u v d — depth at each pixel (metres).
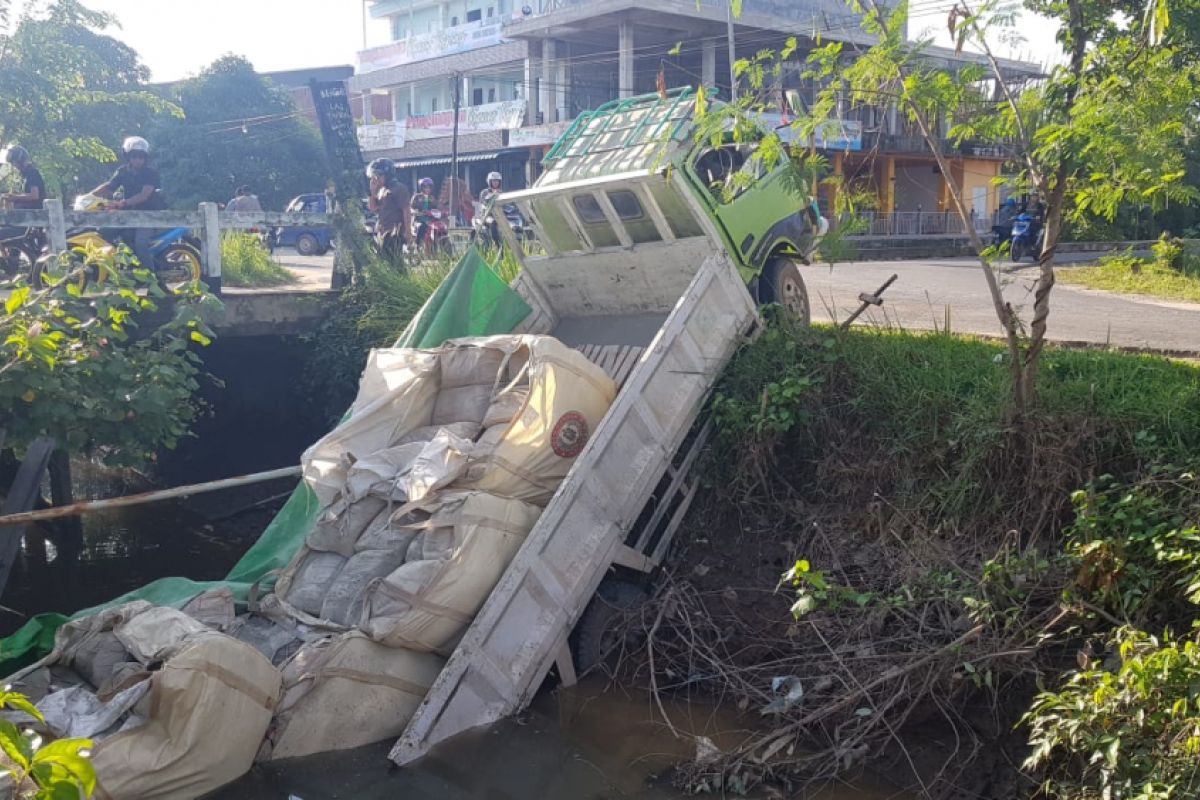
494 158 37.44
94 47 33.31
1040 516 6.43
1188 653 4.65
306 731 5.96
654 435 7.37
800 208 9.30
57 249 10.88
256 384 13.22
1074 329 10.45
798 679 6.12
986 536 6.62
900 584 6.45
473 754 6.03
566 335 9.43
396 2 48.47
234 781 5.69
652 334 8.85
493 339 7.65
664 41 34.38
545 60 36.38
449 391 7.73
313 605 6.74
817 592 5.90
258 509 11.79
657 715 6.38
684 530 7.81
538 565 6.54
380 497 7.04
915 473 7.13
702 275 7.78
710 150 8.73
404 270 12.83
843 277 17.42
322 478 7.34
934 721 5.80
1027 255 20.33
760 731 6.07
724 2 32.38
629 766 5.90
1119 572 5.52
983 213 35.16
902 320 11.31
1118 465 6.51
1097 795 4.76
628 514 7.14
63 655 6.20
